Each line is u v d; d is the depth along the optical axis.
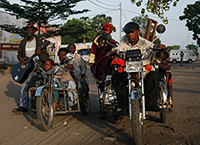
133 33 3.46
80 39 41.09
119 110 3.79
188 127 3.94
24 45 5.29
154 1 7.23
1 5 16.50
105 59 4.46
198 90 8.24
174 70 20.12
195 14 34.78
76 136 3.57
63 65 4.40
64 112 4.15
